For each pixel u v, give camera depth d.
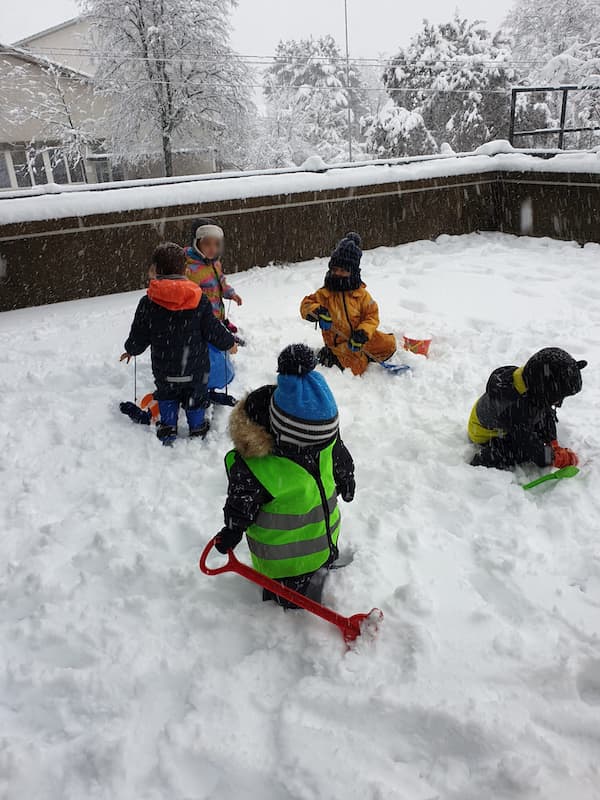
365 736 2.06
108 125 22.80
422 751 2.01
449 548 2.91
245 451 2.27
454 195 9.68
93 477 3.66
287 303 6.73
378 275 7.79
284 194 8.24
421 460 3.65
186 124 22.89
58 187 7.86
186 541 3.08
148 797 1.90
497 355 5.12
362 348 4.91
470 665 2.27
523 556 2.83
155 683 2.30
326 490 2.40
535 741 1.98
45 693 2.28
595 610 2.51
